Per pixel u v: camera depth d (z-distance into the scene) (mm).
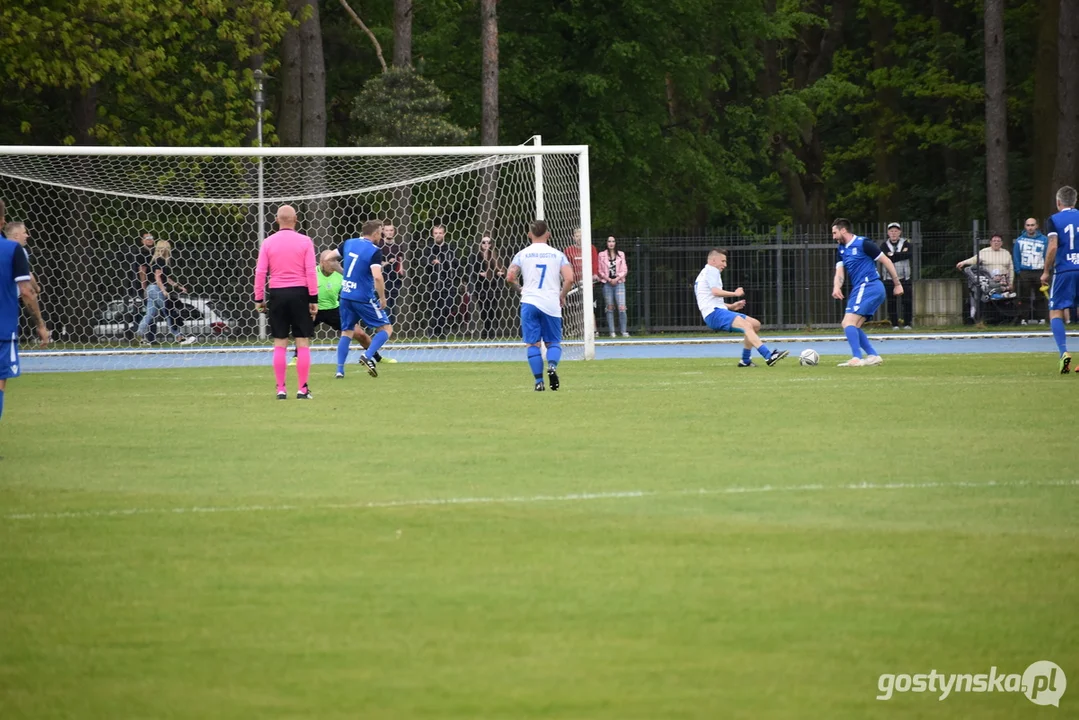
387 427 47031
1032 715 17359
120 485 34656
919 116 181625
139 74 123938
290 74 129625
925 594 22844
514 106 152375
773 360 74312
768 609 22031
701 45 156875
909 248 115812
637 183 153375
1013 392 56844
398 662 19484
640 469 36219
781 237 123438
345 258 71438
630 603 22484
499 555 26062
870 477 34344
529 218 111562
